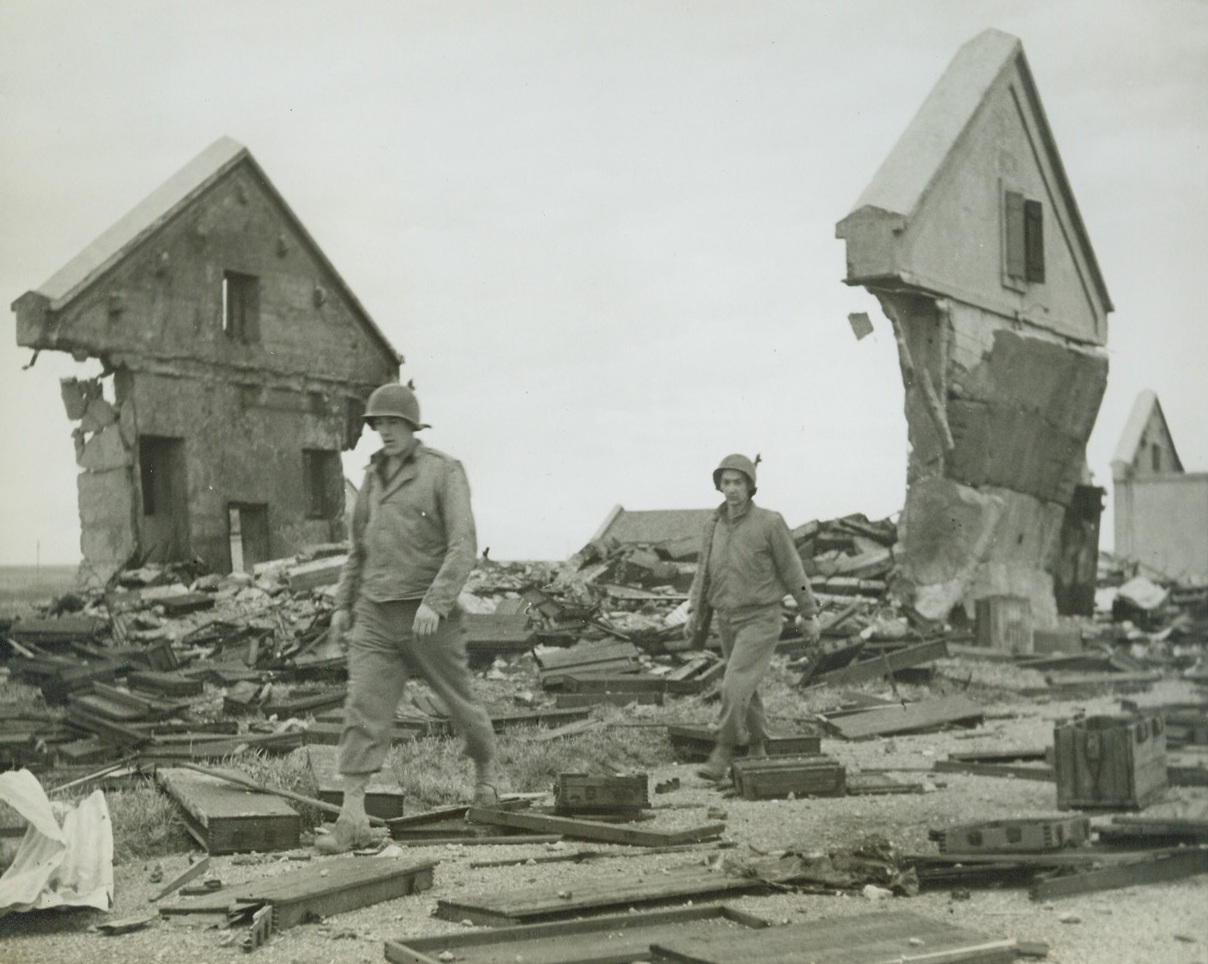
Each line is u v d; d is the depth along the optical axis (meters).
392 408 7.60
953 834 6.21
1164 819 6.26
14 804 6.00
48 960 5.01
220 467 27.00
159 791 8.21
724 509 10.16
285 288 28.45
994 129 23.19
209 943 5.20
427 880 6.16
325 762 9.13
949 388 21.95
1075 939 5.00
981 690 16.83
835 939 4.86
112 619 20.91
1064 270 25.02
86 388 25.62
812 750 10.20
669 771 10.52
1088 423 25.69
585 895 5.66
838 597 22.55
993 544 22.94
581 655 16.78
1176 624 26.80
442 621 7.70
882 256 20.94
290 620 20.58
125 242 24.98
